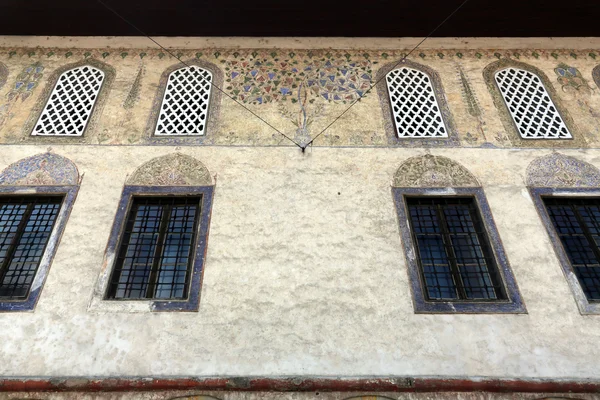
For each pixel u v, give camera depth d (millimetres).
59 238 4035
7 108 4938
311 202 4359
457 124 4957
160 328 3605
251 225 4195
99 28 5516
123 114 4941
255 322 3678
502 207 4340
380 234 4172
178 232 4195
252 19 5453
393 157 4676
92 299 3729
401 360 3521
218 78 5328
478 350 3566
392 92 5246
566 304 3803
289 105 5098
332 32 5633
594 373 3471
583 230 4262
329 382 3352
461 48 5668
